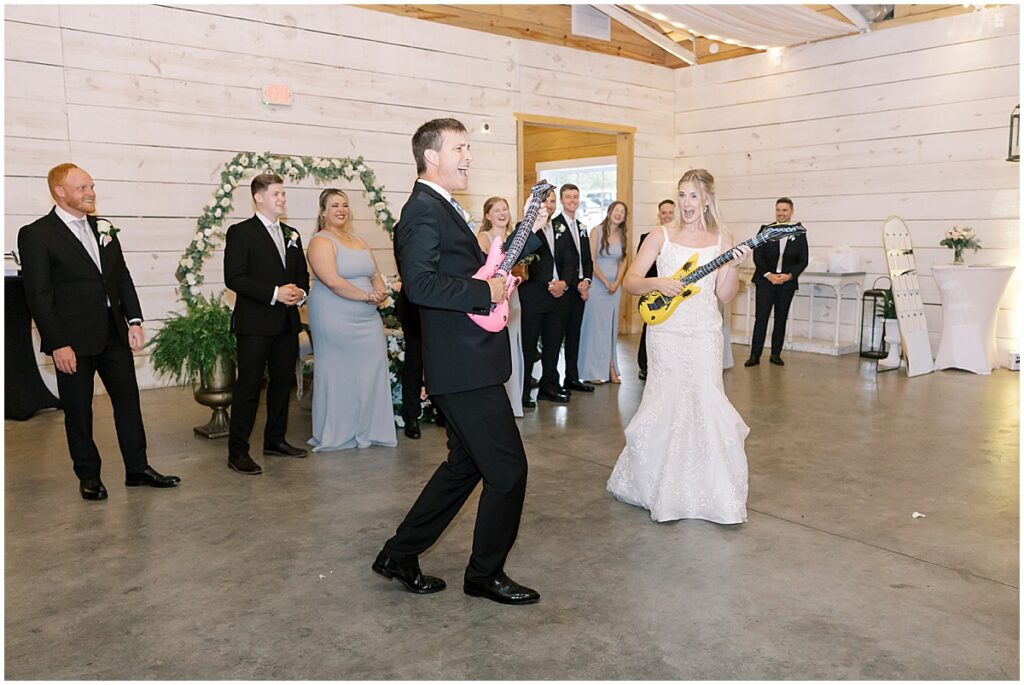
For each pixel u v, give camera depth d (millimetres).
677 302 3262
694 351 3271
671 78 9328
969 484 3744
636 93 9016
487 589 2578
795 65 8234
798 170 8328
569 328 5875
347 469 4043
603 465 4105
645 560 2896
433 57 7359
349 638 2352
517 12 7918
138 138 5887
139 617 2494
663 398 3330
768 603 2549
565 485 3777
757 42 8008
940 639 2316
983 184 6996
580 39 8461
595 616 2471
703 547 3014
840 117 7930
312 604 2576
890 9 7434
